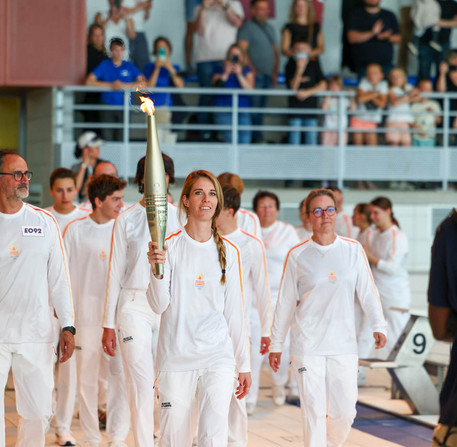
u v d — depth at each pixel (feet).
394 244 62.13
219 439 29.40
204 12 86.38
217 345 30.09
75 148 78.18
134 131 85.76
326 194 36.83
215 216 30.50
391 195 87.04
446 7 92.89
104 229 43.09
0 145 87.97
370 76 86.33
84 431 41.75
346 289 36.60
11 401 55.21
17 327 31.91
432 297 27.07
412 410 52.39
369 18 87.97
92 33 80.94
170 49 85.10
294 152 85.51
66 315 32.89
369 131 87.04
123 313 37.58
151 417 37.35
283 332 37.70
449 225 26.96
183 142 86.07
